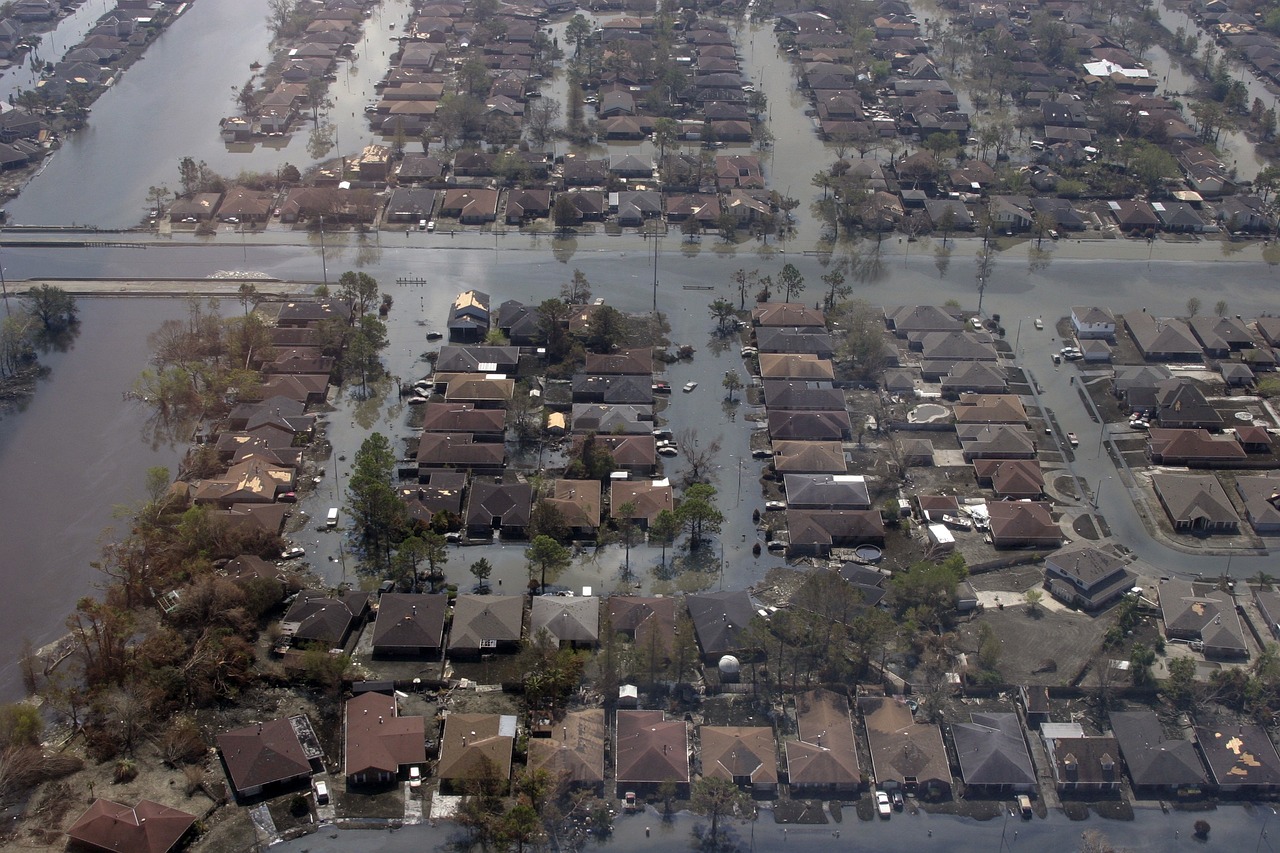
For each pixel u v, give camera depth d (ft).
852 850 454.40
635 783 472.03
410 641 529.45
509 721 493.36
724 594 557.33
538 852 448.24
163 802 458.50
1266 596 565.53
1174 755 483.51
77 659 522.47
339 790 468.75
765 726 501.56
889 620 527.81
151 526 582.76
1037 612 561.84
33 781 464.24
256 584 542.98
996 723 496.64
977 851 455.22
